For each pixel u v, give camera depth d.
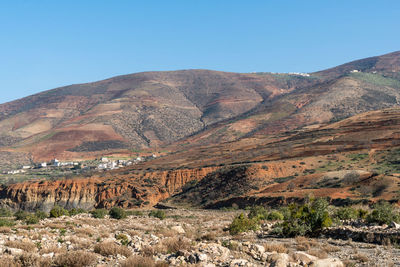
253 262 13.61
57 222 34.47
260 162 141.00
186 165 181.75
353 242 20.36
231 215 57.12
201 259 13.01
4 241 17.69
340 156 129.00
